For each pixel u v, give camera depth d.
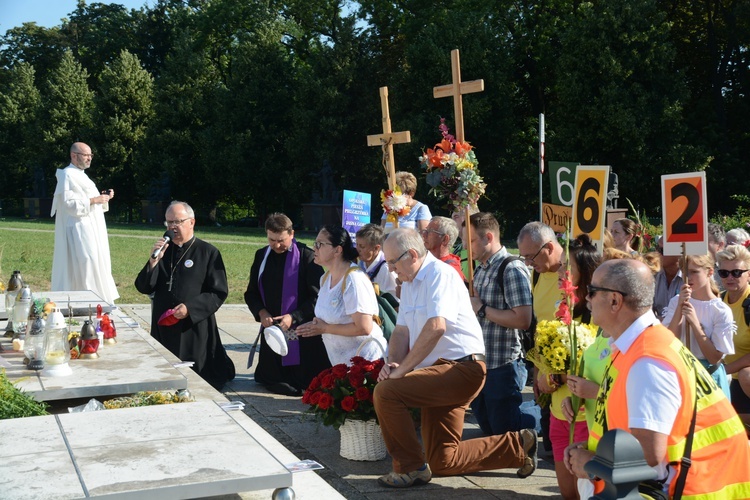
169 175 48.12
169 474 3.28
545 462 5.96
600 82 33.69
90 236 11.06
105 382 5.23
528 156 36.78
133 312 12.38
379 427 5.81
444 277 5.14
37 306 5.92
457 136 7.05
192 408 4.27
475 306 5.85
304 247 8.12
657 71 33.59
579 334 4.43
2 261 19.22
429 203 37.31
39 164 53.41
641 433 2.88
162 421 4.02
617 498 2.43
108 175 50.31
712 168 34.00
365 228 7.36
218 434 3.81
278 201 46.56
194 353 8.00
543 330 4.50
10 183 57.53
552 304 5.79
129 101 50.47
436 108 37.12
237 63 45.25
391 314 7.12
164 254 8.16
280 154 45.41
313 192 41.59
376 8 43.06
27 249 22.86
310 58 45.22
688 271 5.11
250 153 44.59
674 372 2.94
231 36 51.31
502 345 5.89
